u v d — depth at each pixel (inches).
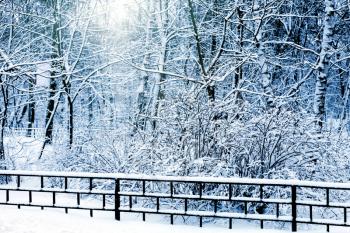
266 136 372.2
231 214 300.8
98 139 481.1
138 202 392.8
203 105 404.2
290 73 744.3
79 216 327.3
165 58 735.1
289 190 359.6
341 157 400.8
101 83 747.4
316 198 364.5
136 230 289.9
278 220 292.2
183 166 372.8
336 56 766.5
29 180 527.8
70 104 637.9
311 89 804.0
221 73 615.8
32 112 1025.5
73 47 777.6
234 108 432.5
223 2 682.2
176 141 393.4
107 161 431.8
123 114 778.8
